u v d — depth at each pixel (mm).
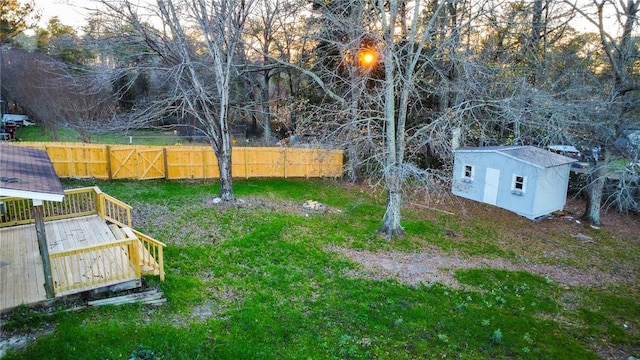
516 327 8969
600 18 14836
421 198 19141
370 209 17156
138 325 7453
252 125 32031
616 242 15578
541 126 14398
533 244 14711
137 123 16609
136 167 18844
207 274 10234
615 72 15242
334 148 15477
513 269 12305
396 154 13898
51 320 7223
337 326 8461
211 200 16328
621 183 15750
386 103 13062
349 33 14406
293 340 7801
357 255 12305
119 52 16906
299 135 18469
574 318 9633
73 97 24344
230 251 11688
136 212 14312
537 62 15922
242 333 7801
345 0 16078
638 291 11430
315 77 14328
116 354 6605
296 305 9148
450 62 16359
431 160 20172
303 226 14289
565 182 18828
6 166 8312
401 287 10422
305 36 15508
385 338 8164
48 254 7465
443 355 7770
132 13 13875
